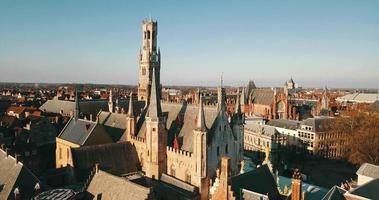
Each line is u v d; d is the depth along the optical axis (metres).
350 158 128.25
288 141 163.25
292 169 133.12
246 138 168.75
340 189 64.31
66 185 78.00
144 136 89.44
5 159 74.62
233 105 189.25
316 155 153.75
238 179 62.56
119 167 85.75
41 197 57.28
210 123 81.88
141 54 144.00
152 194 54.88
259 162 136.25
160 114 81.56
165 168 83.94
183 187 74.94
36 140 123.75
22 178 66.75
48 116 158.75
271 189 67.31
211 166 78.81
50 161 114.31
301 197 55.00
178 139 83.12
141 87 145.25
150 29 141.00
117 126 103.94
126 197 56.28
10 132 133.00
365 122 135.62
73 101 179.38
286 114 198.38
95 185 62.62
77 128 99.62
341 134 157.75
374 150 123.25
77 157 80.88
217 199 58.28
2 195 64.62
